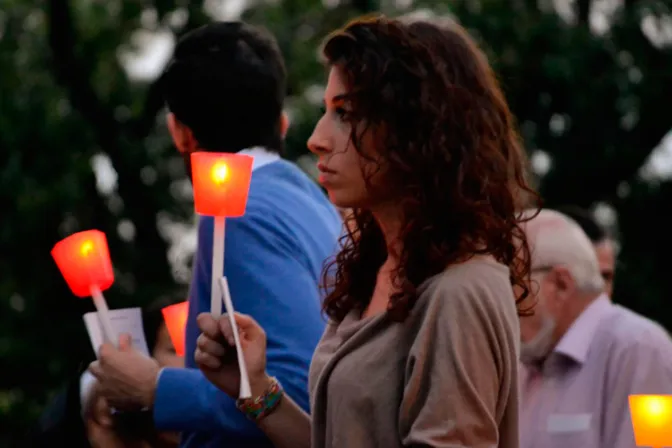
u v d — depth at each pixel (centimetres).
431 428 483
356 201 522
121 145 2614
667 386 870
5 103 2611
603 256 1110
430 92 505
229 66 718
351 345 512
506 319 496
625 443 867
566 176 2573
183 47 732
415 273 505
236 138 720
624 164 2562
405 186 509
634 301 2689
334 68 527
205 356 578
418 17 529
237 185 553
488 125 512
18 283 2661
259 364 584
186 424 637
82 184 2606
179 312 721
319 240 683
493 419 490
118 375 641
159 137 2714
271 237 660
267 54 731
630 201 2670
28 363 2620
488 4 2478
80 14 2845
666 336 892
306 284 656
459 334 487
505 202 511
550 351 910
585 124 2528
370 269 558
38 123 2595
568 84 2434
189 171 742
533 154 2544
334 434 507
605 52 2436
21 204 2556
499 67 2395
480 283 494
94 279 630
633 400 544
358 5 2703
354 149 520
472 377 486
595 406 884
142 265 2638
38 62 2756
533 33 2422
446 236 502
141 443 855
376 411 501
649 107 2497
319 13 2720
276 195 682
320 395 519
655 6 2472
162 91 741
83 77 2642
